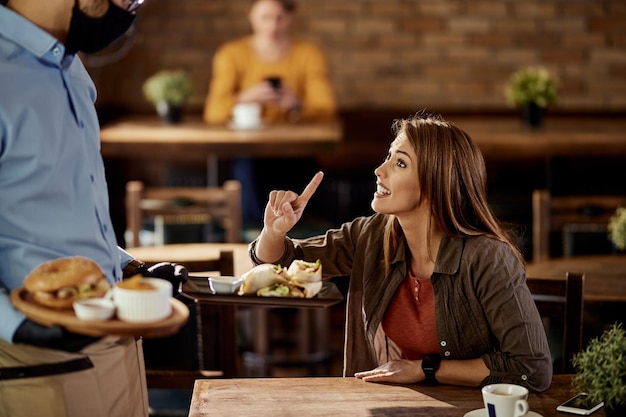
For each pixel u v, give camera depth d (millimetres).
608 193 6387
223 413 2209
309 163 6852
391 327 2549
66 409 2123
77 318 1823
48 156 2088
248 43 6719
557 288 2896
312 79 6691
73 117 2176
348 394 2332
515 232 2588
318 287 2291
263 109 6648
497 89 7840
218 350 3244
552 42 7797
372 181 7031
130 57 7719
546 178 6867
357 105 7859
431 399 2301
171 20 7715
